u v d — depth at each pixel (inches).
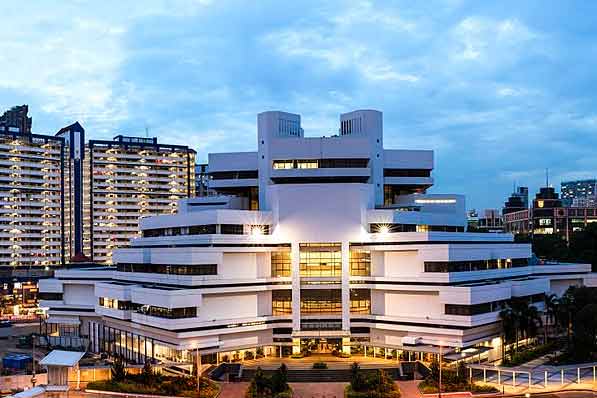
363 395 3826.3
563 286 6215.6
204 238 4852.4
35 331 7057.1
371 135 5772.6
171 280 4899.1
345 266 4968.0
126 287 5157.5
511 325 4653.1
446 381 4015.8
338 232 4997.5
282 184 5221.5
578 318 4793.3
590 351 4859.7
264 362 4771.2
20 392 3710.6
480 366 4146.2
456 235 5172.2
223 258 4849.9
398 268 4899.1
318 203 5017.2
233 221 4972.9
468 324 4495.6
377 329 4953.3
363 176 5590.6
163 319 4586.6
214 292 4731.8
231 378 4365.2
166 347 4781.0
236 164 5979.3
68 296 6186.0
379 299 4987.7
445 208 6048.2
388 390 3865.7
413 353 4761.3
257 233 5064.0
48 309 6279.5
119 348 5433.1
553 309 5073.8
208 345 4662.9
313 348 5019.7
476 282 5019.7
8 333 6963.6
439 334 4623.5
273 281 5009.8
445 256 4667.8
